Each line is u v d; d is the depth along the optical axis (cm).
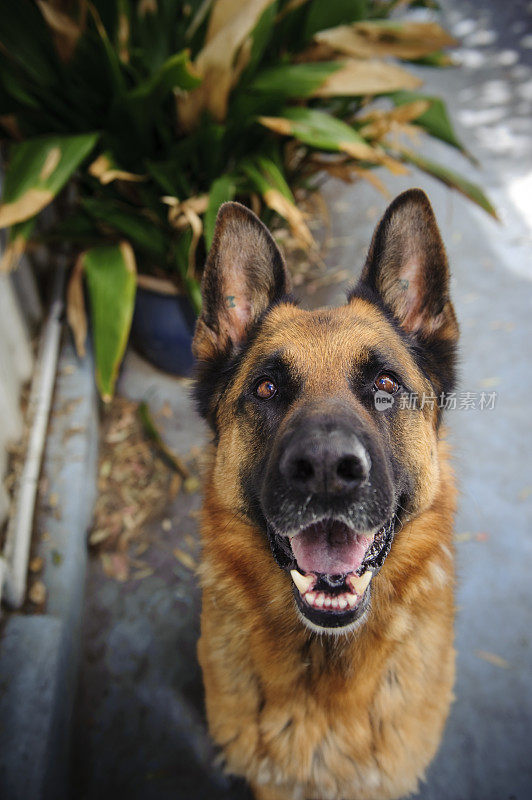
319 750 47
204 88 66
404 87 70
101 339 67
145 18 71
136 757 59
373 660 45
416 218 45
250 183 72
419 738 48
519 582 70
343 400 39
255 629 46
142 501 76
